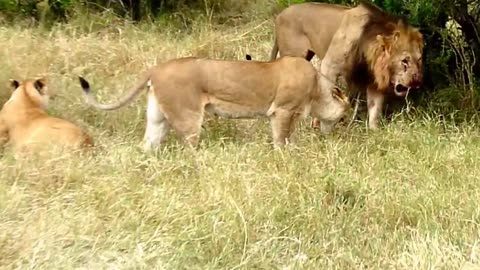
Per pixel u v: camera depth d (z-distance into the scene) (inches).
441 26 338.3
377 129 303.1
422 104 329.7
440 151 277.3
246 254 214.4
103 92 324.2
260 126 303.6
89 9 422.6
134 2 432.5
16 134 273.4
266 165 261.1
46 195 239.1
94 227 221.6
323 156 268.4
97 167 255.3
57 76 341.1
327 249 220.4
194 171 257.6
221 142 278.8
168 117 275.3
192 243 217.0
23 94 281.4
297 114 285.6
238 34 400.8
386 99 323.3
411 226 232.8
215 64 277.6
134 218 226.1
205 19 421.4
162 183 248.7
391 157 272.4
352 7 332.8
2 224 221.3
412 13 323.3
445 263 211.0
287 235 224.8
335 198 242.4
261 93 279.9
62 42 372.8
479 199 240.4
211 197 236.2
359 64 316.2
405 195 242.4
